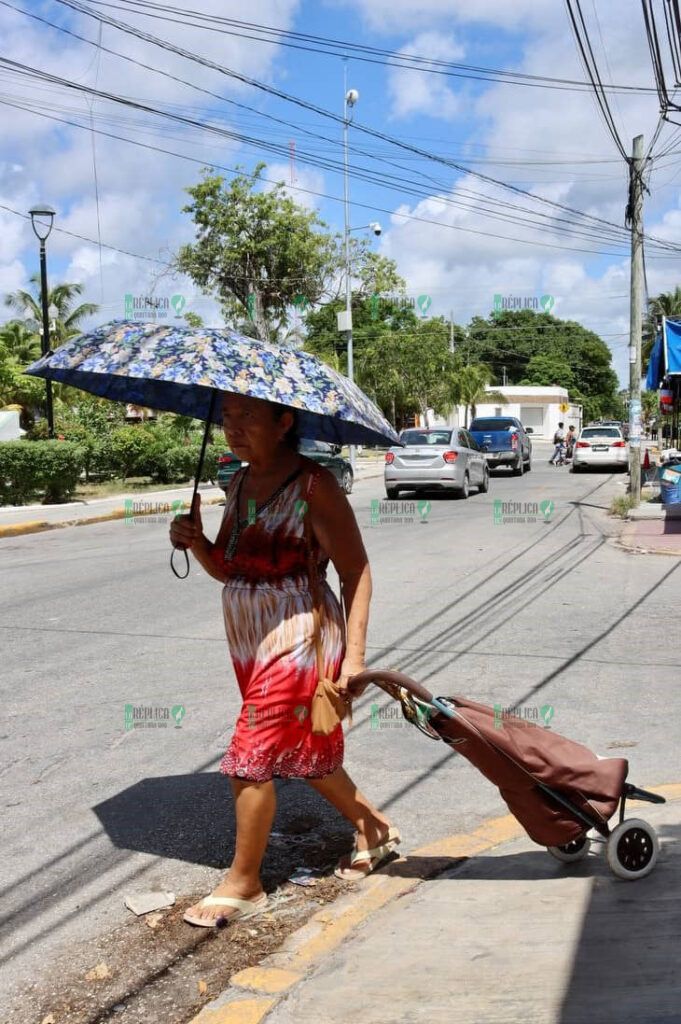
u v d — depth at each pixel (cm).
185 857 372
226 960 296
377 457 4256
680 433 2206
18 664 670
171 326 315
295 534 311
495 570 1066
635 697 570
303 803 423
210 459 2491
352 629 321
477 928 303
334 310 4209
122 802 426
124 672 641
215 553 333
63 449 2003
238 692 587
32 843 386
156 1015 271
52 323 4497
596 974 275
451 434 2038
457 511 1758
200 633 758
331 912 320
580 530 1445
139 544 1391
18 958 302
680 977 272
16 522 1664
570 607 852
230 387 281
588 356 8981
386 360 4081
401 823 401
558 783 315
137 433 2531
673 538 1311
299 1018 261
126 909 332
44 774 460
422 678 617
